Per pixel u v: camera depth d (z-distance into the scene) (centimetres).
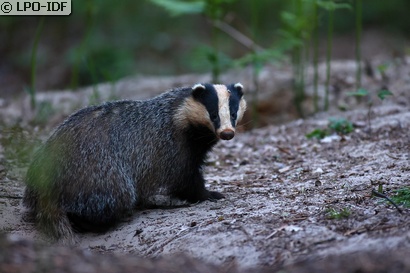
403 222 826
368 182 1053
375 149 1280
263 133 1553
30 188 1003
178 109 1070
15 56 2844
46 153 1003
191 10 1691
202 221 951
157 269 779
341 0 1677
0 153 1338
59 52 2822
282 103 1830
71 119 1041
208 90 1059
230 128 1024
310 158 1303
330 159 1269
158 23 3002
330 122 1492
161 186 1070
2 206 1060
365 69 1852
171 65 2802
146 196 1066
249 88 1897
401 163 1154
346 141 1377
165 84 1998
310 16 1753
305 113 1739
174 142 1066
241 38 2172
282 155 1360
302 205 964
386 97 1652
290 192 1059
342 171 1163
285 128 1559
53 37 2908
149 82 2028
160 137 1061
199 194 1087
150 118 1066
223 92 1060
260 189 1112
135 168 1040
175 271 781
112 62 2666
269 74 1970
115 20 2969
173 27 3016
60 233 953
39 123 1667
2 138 1397
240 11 3117
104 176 991
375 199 943
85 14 2942
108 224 990
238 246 834
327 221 871
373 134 1393
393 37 3061
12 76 2741
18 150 1338
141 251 905
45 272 715
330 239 812
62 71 2647
